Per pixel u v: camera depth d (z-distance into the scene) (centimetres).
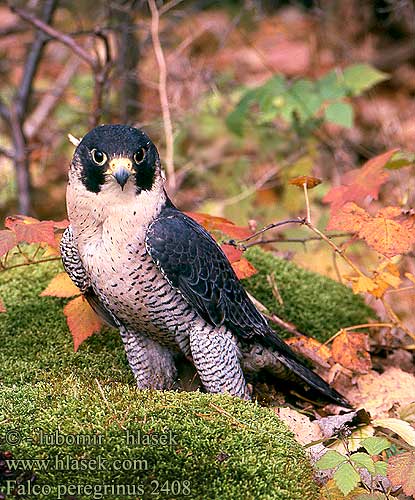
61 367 575
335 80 893
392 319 617
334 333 675
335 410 597
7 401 491
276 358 578
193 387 588
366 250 845
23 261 695
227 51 1178
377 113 1165
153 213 518
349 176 649
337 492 462
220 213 883
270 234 846
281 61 1201
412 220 590
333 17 1177
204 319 534
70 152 1035
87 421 468
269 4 1263
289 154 985
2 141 1082
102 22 966
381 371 663
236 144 1006
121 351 604
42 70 1169
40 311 639
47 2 941
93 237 518
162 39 992
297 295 694
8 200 1024
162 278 520
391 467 456
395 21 1210
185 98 1045
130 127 512
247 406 500
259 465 451
